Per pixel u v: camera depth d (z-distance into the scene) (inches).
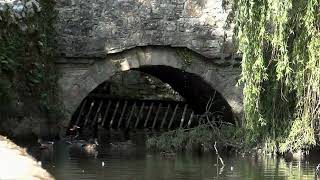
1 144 412.2
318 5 603.2
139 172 578.2
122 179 538.9
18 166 339.6
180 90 1021.2
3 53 698.2
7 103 708.7
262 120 664.4
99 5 791.1
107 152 718.5
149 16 799.7
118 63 804.0
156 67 892.0
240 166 628.7
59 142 784.3
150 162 644.1
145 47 806.5
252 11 617.6
